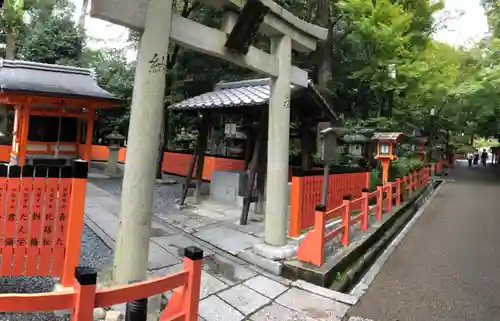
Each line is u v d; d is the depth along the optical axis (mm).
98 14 3133
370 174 10430
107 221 6648
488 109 17500
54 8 19453
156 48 3520
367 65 13492
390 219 8406
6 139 14672
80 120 12586
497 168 29750
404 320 3961
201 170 9102
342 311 4000
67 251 3391
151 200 3605
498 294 4773
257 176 8062
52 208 3418
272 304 4031
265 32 5207
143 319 2039
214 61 14539
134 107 3523
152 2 3488
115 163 14305
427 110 17078
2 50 19531
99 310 3289
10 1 17281
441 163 24078
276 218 5332
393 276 5395
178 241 5902
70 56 19047
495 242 7445
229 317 3631
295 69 5766
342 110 16875
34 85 10445
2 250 3264
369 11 12438
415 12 13297
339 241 6172
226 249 5660
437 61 14023
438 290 4867
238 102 7195
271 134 5367
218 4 4457
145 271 3602
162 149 13430
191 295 2289
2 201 3246
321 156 5691
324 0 14250
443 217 10078
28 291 3617
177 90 15062
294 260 5062
